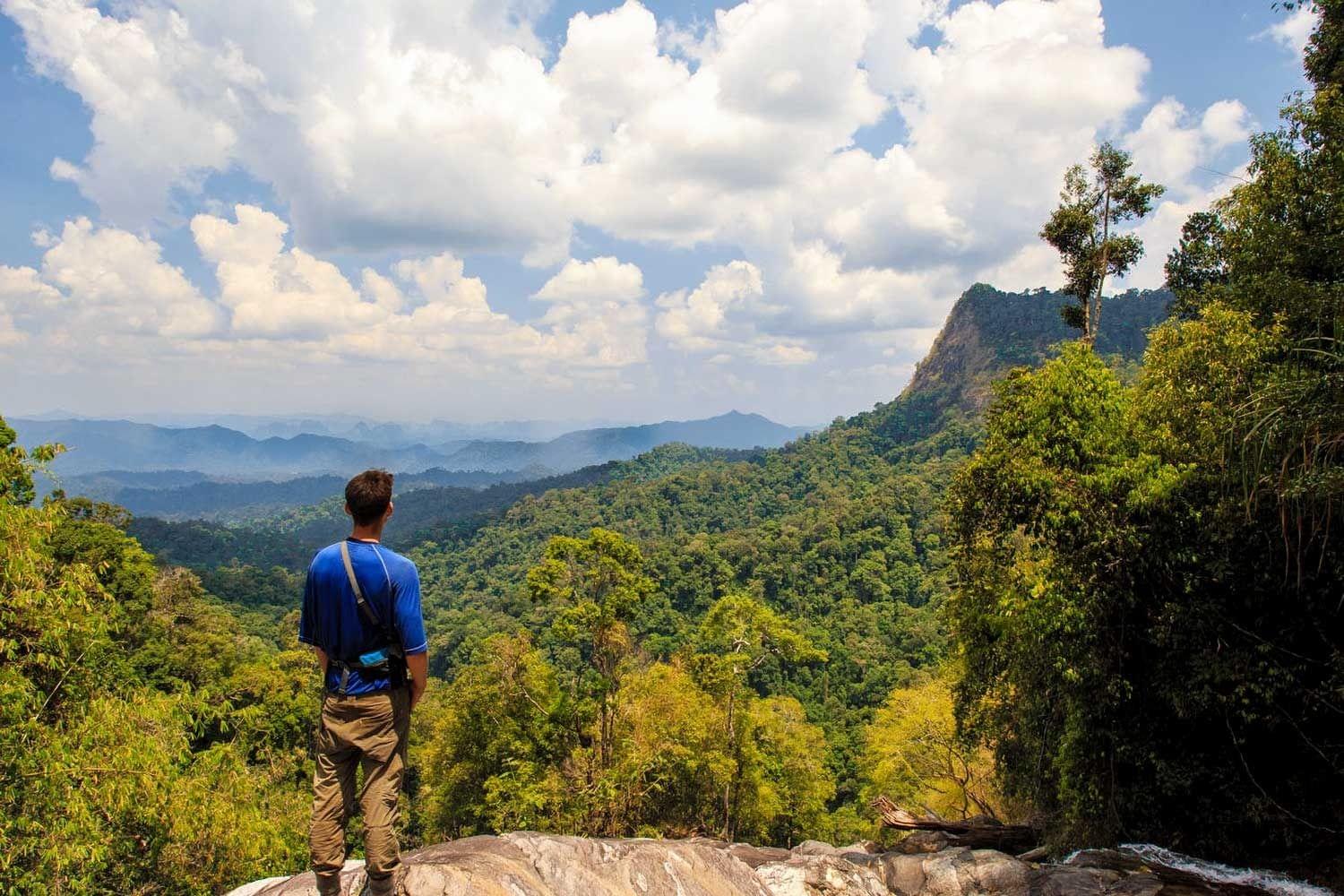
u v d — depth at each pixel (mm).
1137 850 8867
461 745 26625
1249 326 9188
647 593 23703
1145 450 9938
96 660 13336
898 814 11328
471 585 175250
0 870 9391
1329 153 9562
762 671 76000
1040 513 10508
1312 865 7902
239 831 14375
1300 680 8039
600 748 24281
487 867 4328
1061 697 11547
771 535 134375
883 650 80062
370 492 3590
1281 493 7215
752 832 29312
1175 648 9039
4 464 12086
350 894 3979
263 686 35781
